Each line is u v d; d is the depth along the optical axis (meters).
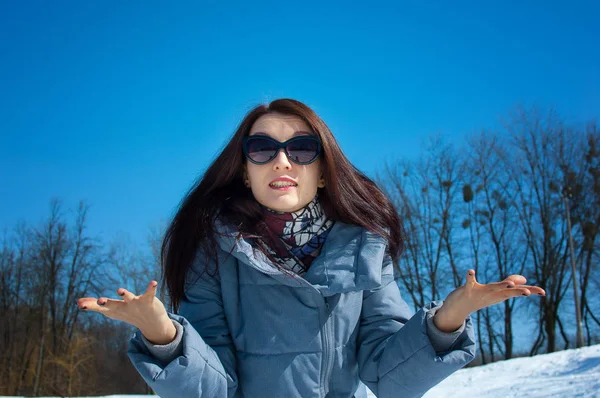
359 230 2.15
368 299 2.15
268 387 1.95
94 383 28.61
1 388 28.94
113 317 1.50
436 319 1.73
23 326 30.70
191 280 2.11
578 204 26.66
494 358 27.73
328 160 2.14
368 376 2.01
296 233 2.15
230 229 2.02
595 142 26.86
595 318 25.91
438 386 11.52
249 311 2.02
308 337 1.96
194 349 1.64
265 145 2.10
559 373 11.14
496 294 1.56
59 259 29.61
